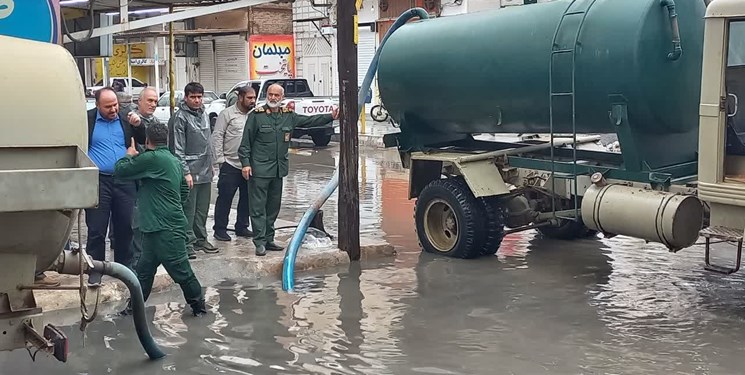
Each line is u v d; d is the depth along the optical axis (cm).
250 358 590
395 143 1034
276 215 902
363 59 3102
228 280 823
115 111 774
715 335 633
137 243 779
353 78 881
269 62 3400
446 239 939
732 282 791
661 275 824
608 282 799
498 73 880
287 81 2372
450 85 938
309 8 3309
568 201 888
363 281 814
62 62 413
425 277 827
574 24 811
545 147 937
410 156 1014
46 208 384
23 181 378
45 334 429
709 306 712
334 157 2062
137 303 564
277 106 881
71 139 403
